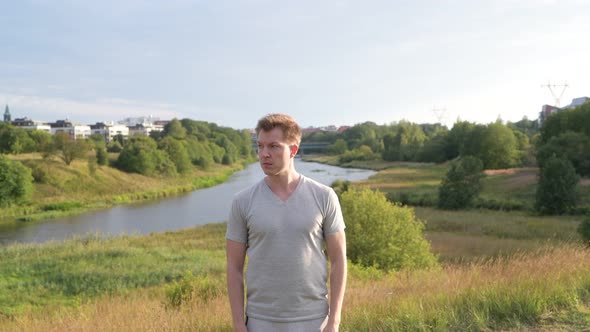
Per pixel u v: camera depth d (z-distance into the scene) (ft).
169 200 177.47
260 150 7.71
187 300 31.07
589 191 127.34
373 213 46.91
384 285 27.68
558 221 98.94
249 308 7.84
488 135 240.12
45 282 52.11
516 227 91.35
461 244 75.41
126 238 88.79
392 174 253.24
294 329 7.54
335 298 7.77
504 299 17.44
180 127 447.83
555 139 161.48
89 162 205.98
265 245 7.57
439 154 331.77
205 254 68.59
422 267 46.16
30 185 156.04
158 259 63.46
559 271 21.50
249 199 7.83
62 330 24.49
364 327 15.75
